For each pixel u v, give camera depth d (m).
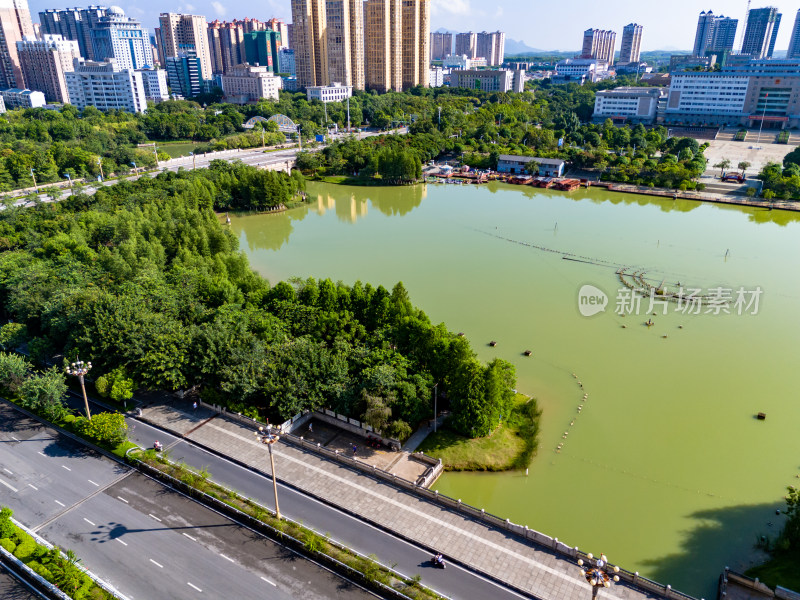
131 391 85.31
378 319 100.25
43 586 56.88
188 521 66.12
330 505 67.94
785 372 100.25
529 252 163.25
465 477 75.25
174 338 88.12
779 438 83.31
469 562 59.44
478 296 133.00
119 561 60.16
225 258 128.50
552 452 80.44
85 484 72.06
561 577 57.66
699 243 168.12
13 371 87.69
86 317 93.50
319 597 56.12
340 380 83.94
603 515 69.38
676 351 107.75
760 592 56.19
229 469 74.38
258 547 62.34
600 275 145.25
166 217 156.38
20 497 69.56
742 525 67.62
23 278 111.50
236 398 83.88
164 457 74.50
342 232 186.12
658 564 62.00
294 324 98.44
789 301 128.38
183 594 56.19
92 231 145.62
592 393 94.44
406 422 80.56
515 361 104.25
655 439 83.19
